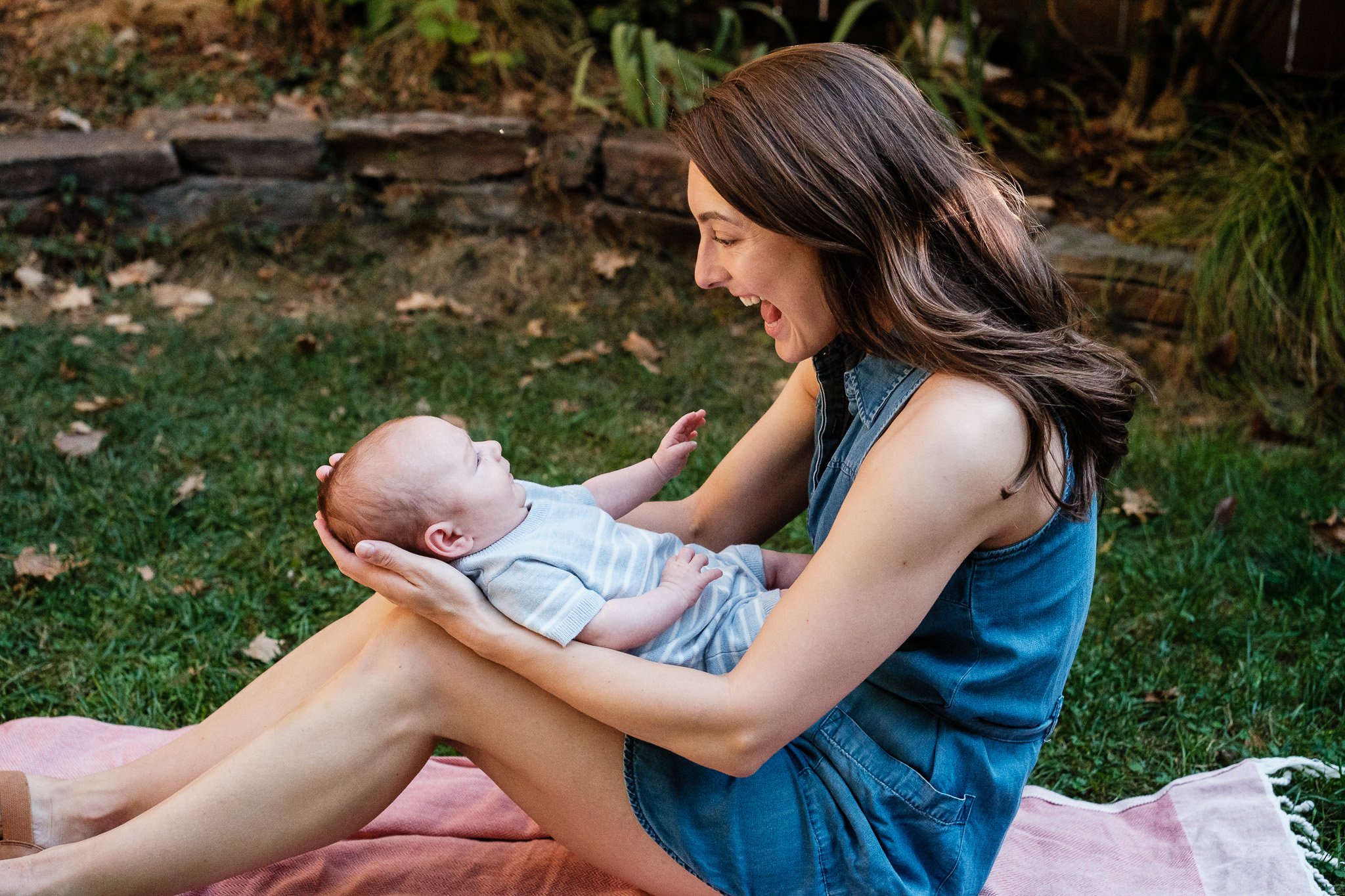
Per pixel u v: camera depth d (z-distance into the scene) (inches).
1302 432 148.6
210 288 180.4
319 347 165.5
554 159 186.7
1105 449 61.4
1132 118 192.9
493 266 185.8
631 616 63.6
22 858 62.3
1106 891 81.2
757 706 57.5
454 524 65.7
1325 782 92.6
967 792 65.6
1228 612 116.6
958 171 58.0
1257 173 160.2
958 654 62.9
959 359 56.4
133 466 135.2
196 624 110.9
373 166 190.4
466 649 64.3
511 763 65.7
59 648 106.1
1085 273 161.0
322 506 69.1
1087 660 108.3
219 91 201.5
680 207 181.8
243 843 63.9
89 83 200.5
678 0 212.5
